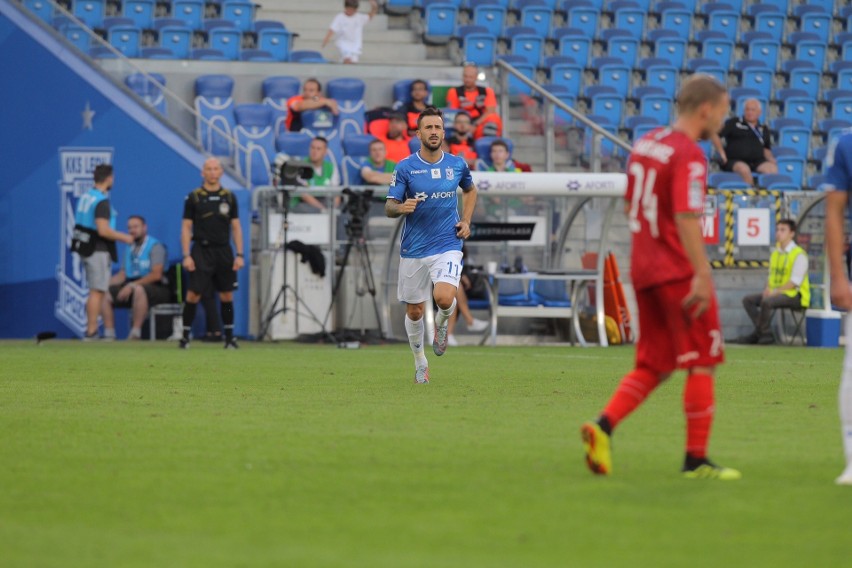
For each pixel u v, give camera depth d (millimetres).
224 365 45000
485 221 63531
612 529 15992
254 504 17656
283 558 14375
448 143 69562
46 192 67188
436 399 32500
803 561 14336
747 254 67875
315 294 62875
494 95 73250
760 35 95750
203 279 56469
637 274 19906
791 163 81875
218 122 72375
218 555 14539
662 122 85250
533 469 20578
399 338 63312
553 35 90062
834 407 30750
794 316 65750
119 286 64125
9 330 67250
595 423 19750
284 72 75625
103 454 22344
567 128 69062
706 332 19516
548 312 62906
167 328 64500
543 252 64875
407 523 16359
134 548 14945
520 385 36875
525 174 60438
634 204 20078
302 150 70812
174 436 24734
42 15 68188
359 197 61156
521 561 14266
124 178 66500
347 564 14070
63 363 45656
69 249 66750
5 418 27828
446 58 86000
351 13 80312
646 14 93250
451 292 36438
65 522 16484
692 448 19859
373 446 23281
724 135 76312
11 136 67375
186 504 17672
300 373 41312
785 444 23828
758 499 17953
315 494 18406
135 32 77312
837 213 20484
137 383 37188
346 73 76250
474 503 17688
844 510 17188
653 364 20016
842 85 95562
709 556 14570
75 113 66875
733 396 33844
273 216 63281
